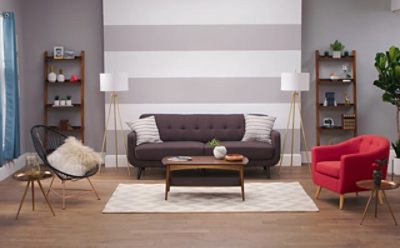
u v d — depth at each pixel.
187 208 5.59
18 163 7.80
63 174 5.55
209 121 7.64
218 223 5.07
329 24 8.20
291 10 7.87
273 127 8.03
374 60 8.23
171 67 7.95
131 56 7.92
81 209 5.59
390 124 8.31
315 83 8.23
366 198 6.02
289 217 5.27
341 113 8.30
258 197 6.05
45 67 8.06
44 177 5.39
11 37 7.17
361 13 8.18
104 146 8.27
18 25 7.94
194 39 7.91
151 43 7.91
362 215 5.33
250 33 7.90
